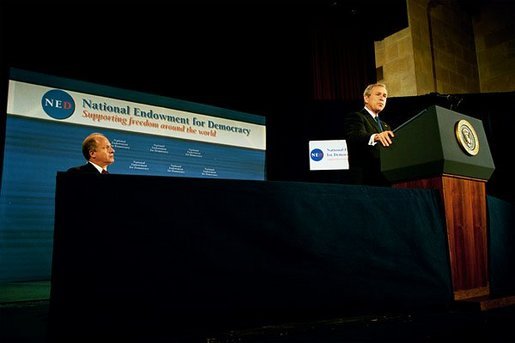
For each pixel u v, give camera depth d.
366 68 4.96
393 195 1.27
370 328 1.03
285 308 1.03
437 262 1.27
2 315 1.71
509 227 1.67
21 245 3.11
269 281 1.03
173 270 0.95
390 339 0.96
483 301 1.24
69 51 3.56
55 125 3.37
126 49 3.85
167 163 3.87
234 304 0.99
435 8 5.56
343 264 1.13
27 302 2.33
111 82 3.77
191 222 0.99
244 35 4.40
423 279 1.23
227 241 1.01
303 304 1.05
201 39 4.21
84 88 3.54
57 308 0.86
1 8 3.25
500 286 1.47
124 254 0.92
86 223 0.91
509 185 3.69
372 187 1.25
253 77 4.50
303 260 1.08
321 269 1.10
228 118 4.28
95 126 3.55
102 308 0.88
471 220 1.41
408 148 1.42
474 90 5.80
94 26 3.67
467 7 5.99
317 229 1.12
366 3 4.45
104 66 3.74
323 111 4.39
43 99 3.34
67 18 3.54
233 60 4.40
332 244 1.13
